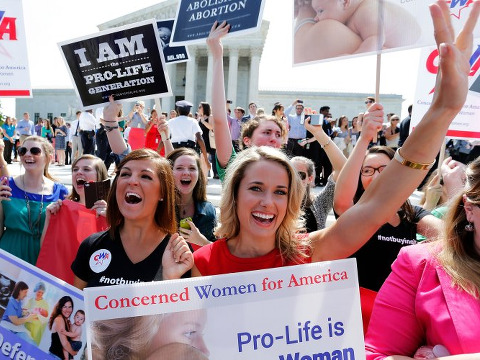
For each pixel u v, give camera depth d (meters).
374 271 2.93
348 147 14.84
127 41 4.02
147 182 2.25
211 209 3.85
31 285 1.81
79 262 2.32
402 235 2.97
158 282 1.69
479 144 9.84
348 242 1.93
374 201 1.87
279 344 1.73
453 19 3.27
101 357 1.65
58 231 3.19
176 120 8.96
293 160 3.60
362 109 45.28
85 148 14.54
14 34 4.43
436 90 1.68
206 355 1.69
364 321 2.62
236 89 46.53
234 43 44.91
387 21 3.21
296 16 3.62
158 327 1.68
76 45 4.16
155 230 2.31
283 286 1.75
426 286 1.71
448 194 3.28
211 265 2.08
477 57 4.02
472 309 1.60
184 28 4.07
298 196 2.02
